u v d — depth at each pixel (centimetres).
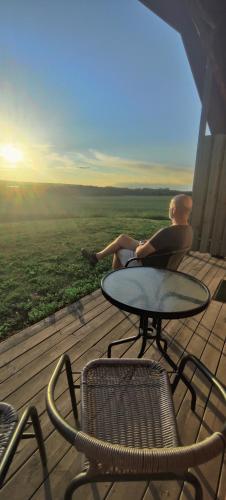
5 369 195
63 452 142
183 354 222
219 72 430
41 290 396
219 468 138
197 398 178
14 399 171
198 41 459
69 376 140
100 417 116
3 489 125
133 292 178
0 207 1237
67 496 88
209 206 484
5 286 410
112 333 244
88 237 780
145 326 191
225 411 169
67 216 1174
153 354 219
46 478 130
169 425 114
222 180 464
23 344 224
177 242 242
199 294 180
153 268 221
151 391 130
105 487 127
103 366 142
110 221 1077
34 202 1334
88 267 495
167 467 70
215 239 485
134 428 112
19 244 676
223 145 454
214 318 278
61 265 511
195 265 438
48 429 154
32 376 190
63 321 262
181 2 406
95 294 322
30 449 143
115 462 71
